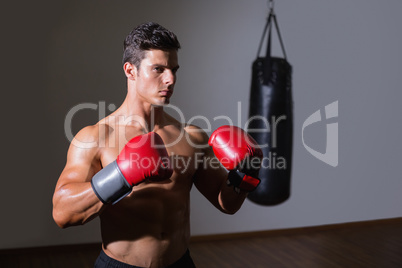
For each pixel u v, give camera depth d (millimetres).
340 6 3371
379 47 3514
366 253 2955
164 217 1104
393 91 3592
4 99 2760
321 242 3186
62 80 2842
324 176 3445
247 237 3293
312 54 3322
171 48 1065
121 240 1091
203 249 3018
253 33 3176
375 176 3602
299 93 3309
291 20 3254
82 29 2846
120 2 2895
